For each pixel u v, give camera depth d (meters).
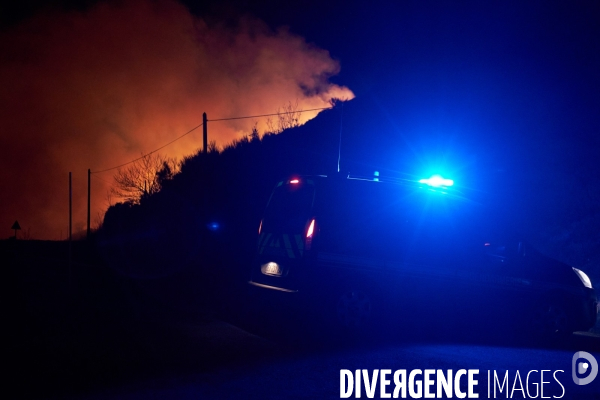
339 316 7.99
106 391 5.40
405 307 8.23
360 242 8.12
